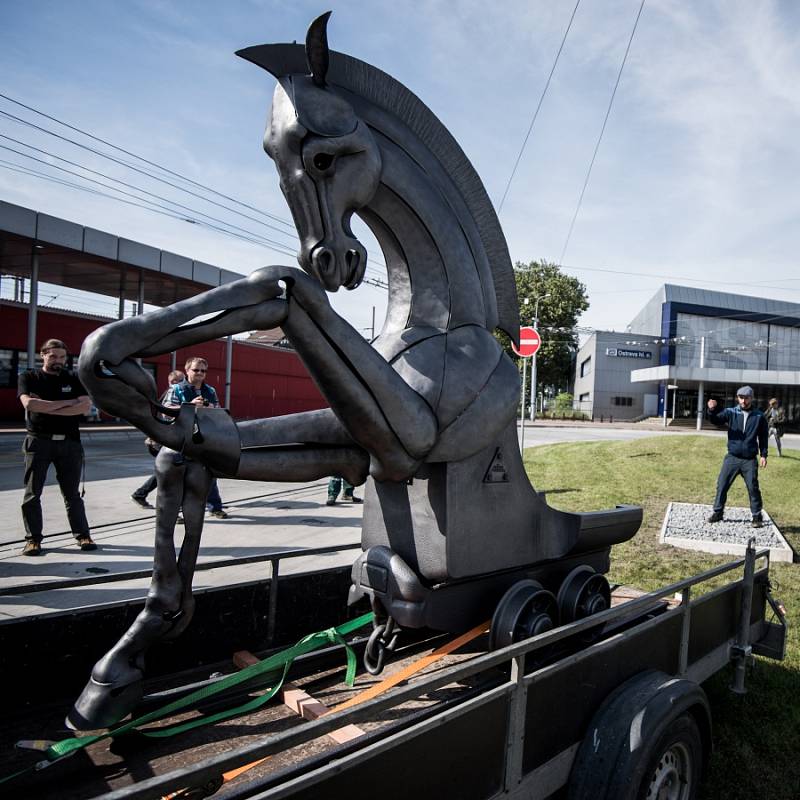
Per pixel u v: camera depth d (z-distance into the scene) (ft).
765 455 22.71
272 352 82.33
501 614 6.67
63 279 61.21
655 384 150.00
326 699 6.50
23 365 57.41
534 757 5.45
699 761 7.18
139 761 5.35
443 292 6.42
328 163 5.35
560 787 5.86
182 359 67.77
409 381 6.02
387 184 6.01
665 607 9.48
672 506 26.99
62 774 5.16
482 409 6.23
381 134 6.12
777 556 18.62
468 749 4.76
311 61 5.36
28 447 16.25
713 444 48.16
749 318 146.72
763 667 11.67
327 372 5.20
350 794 3.84
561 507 27.40
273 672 6.87
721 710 10.19
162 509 5.40
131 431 59.88
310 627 8.82
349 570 9.29
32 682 6.40
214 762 3.15
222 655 7.84
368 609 9.04
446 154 6.82
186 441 5.04
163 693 6.33
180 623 5.49
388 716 6.02
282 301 4.93
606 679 6.40
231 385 75.66
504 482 6.86
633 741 5.89
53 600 13.19
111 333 4.36
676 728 6.51
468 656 7.57
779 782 8.53
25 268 55.83
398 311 6.56
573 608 7.48
